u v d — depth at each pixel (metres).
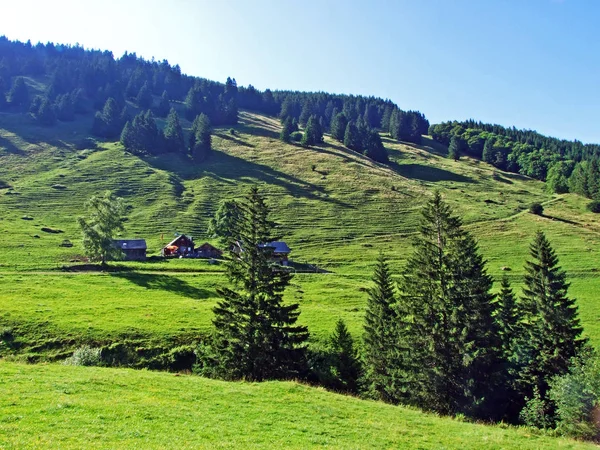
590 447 27.67
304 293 85.62
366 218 160.62
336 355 51.53
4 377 26.97
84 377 28.94
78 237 126.62
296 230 147.88
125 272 92.00
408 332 47.97
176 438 20.08
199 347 53.06
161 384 29.55
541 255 54.22
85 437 18.75
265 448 20.03
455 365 45.16
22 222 134.88
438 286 47.50
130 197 171.00
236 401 27.61
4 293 68.31
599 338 62.91
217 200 172.00
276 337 45.38
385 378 47.56
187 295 78.94
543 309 52.22
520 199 192.25
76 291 74.06
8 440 17.22
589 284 96.12
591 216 165.25
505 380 47.03
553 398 38.84
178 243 120.75
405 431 25.80
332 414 27.23
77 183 178.75
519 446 25.81
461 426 29.27
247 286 46.28
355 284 95.00
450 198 186.50
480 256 55.25
